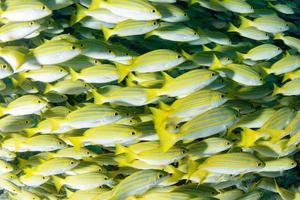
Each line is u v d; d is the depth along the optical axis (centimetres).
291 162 531
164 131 446
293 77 651
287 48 974
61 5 615
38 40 668
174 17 639
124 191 442
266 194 608
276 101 660
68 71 603
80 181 519
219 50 705
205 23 847
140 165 511
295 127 507
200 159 518
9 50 514
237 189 532
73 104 720
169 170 498
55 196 600
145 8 556
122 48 605
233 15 930
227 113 465
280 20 746
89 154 549
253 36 752
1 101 698
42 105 541
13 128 559
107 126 482
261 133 500
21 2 517
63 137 561
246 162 464
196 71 493
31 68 535
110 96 537
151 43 786
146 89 500
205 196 445
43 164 515
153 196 442
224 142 488
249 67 600
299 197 542
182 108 462
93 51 578
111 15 609
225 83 544
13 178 566
